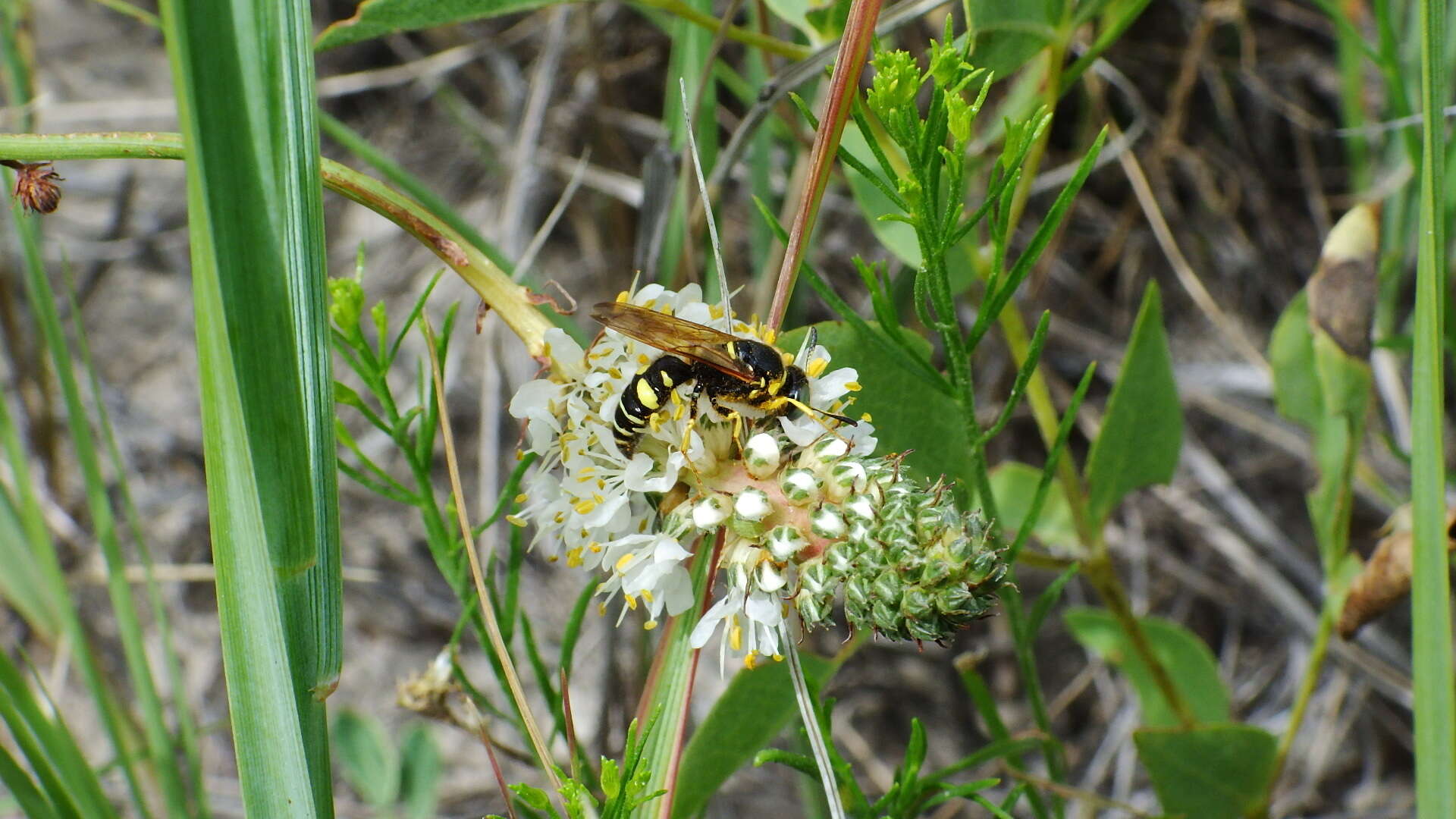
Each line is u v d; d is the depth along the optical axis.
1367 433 0.33
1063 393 0.38
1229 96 0.38
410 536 0.37
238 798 0.32
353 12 0.40
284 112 0.18
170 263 0.38
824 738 0.21
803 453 0.19
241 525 0.18
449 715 0.23
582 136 0.37
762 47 0.23
